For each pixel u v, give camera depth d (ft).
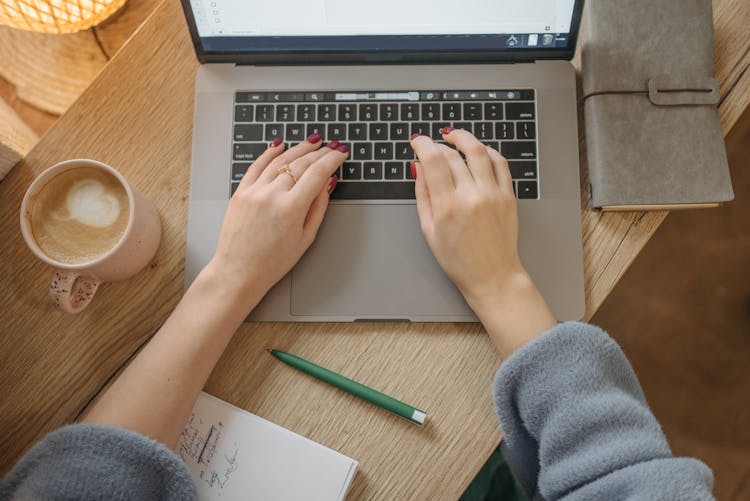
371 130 2.01
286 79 2.03
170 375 1.72
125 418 1.66
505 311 1.80
